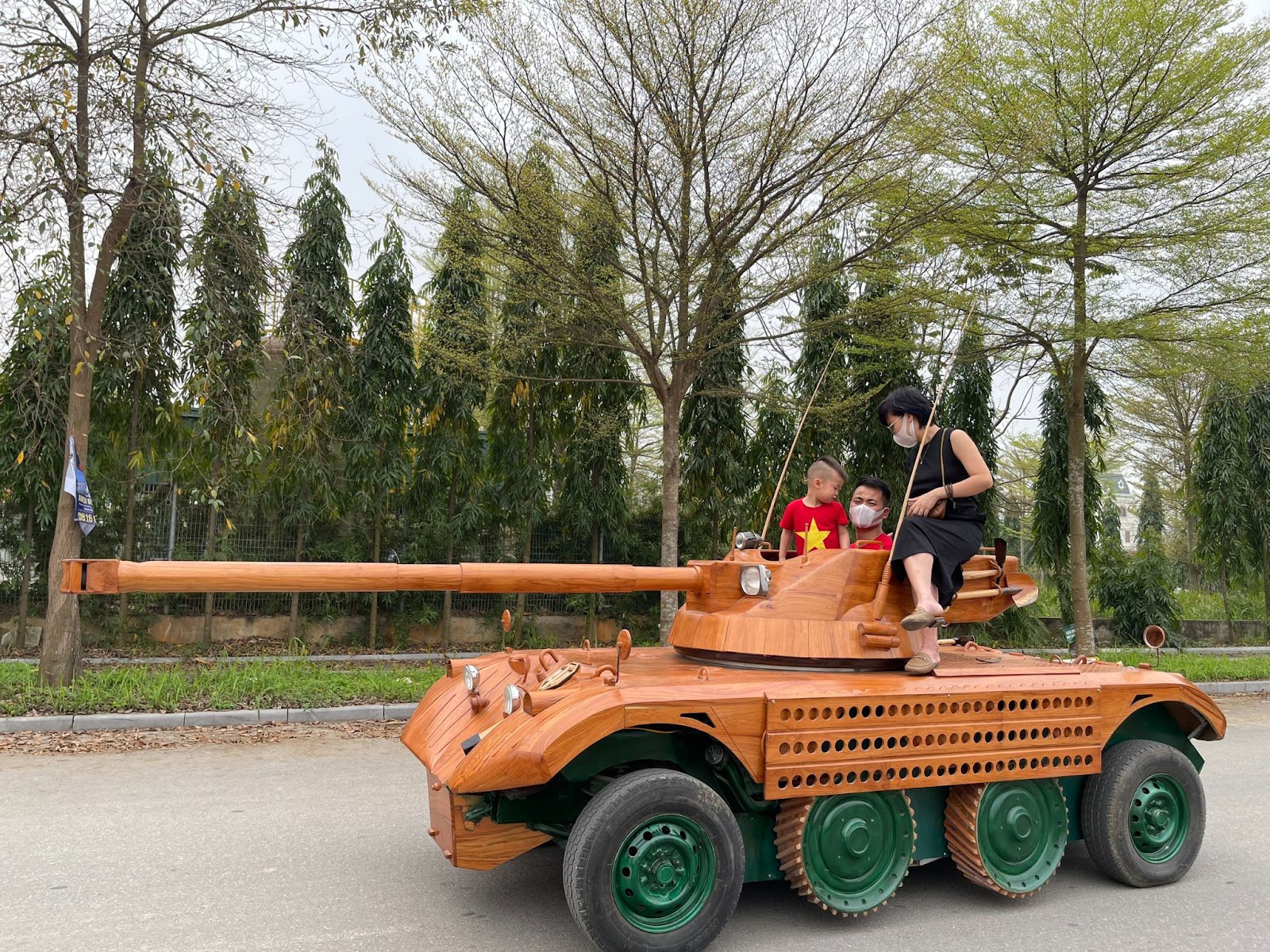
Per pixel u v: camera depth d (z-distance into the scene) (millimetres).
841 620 4348
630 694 3625
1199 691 4766
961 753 4109
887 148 9672
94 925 3908
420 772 6844
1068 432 13867
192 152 9312
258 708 8688
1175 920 4188
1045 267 12062
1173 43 11219
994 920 4168
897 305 10984
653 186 9570
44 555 12172
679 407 10930
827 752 3850
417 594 13312
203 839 5141
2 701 8312
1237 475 19156
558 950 3748
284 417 11375
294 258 12453
